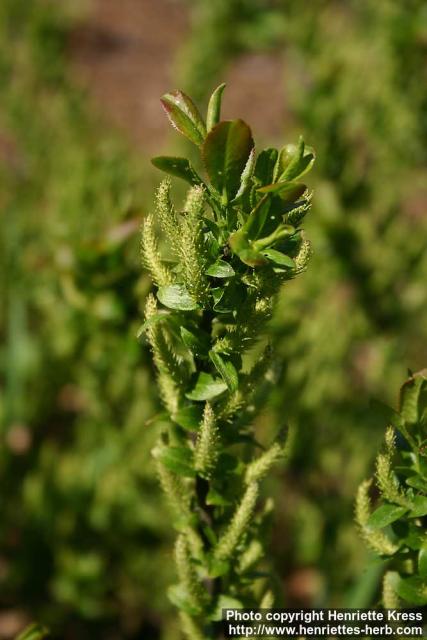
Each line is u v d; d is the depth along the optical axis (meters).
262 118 2.52
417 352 1.20
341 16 2.15
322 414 0.98
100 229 0.91
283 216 0.45
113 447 0.98
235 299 0.46
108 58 2.94
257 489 0.49
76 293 0.80
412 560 0.49
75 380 1.22
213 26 2.72
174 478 0.50
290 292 0.89
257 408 0.50
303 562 1.06
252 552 0.52
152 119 2.58
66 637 1.09
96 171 1.12
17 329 1.26
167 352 0.47
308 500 1.02
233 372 0.46
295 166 0.45
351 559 0.98
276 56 2.72
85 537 1.08
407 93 1.33
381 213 1.12
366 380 1.14
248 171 0.44
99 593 1.06
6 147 1.94
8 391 1.25
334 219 1.05
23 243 1.36
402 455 0.48
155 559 1.04
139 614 1.11
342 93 1.12
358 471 1.00
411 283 1.10
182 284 0.46
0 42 2.22
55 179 1.51
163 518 1.02
